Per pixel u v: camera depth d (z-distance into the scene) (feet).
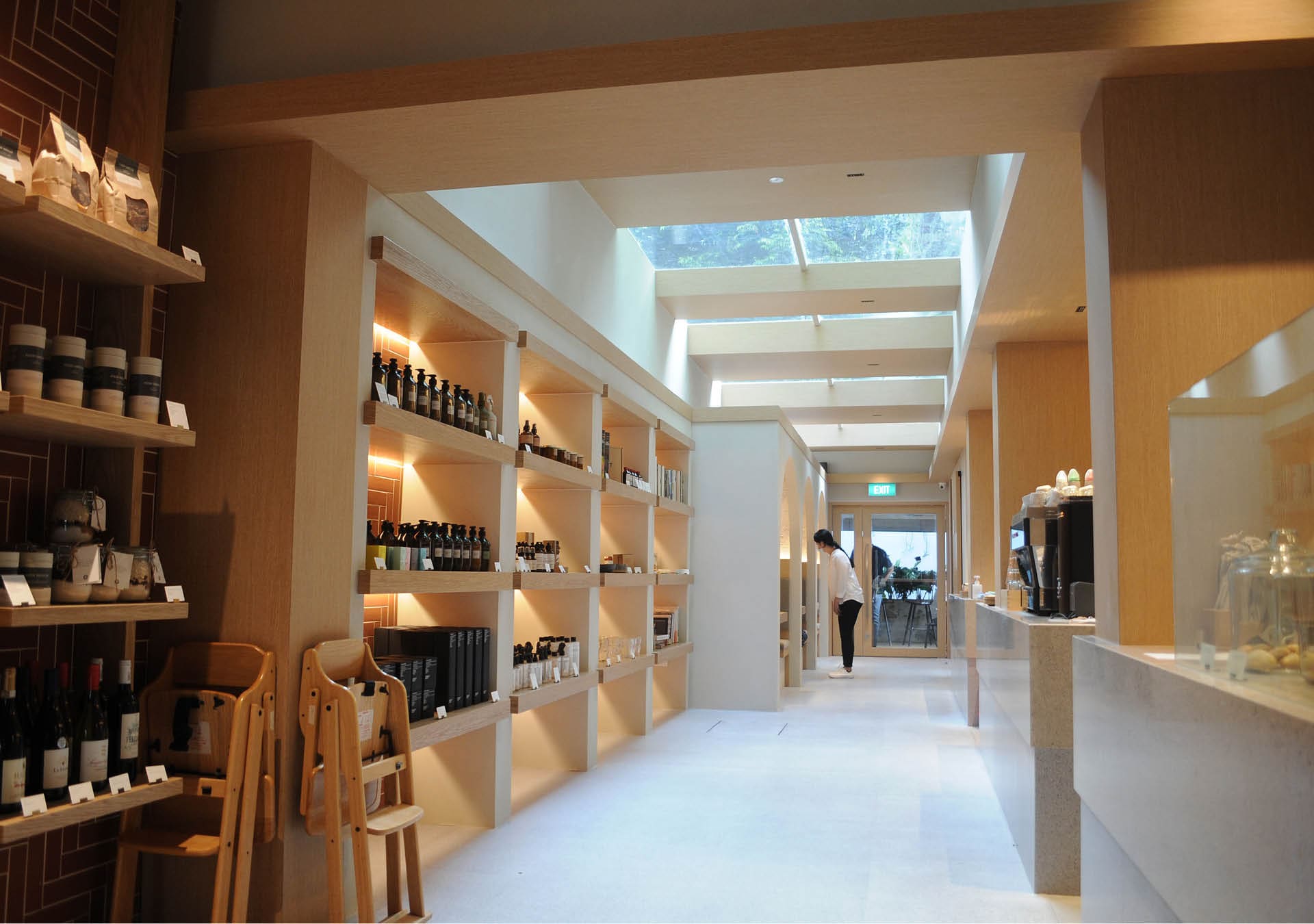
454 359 16.24
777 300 28.71
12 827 7.86
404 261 12.78
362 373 12.40
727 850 14.32
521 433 18.98
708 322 33.68
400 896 11.28
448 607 15.74
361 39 11.27
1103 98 10.21
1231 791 5.94
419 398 13.78
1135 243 10.06
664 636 27.37
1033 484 23.59
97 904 10.38
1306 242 9.85
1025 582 17.87
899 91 10.44
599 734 24.72
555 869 13.33
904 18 9.93
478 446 14.67
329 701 10.56
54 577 9.02
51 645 9.96
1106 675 9.41
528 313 17.94
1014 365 23.91
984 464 32.17
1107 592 10.52
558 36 10.80
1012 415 23.82
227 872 9.71
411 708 12.88
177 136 11.39
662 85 10.32
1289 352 5.34
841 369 35.76
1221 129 10.02
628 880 12.92
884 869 13.52
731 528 30.22
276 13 11.53
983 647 21.07
